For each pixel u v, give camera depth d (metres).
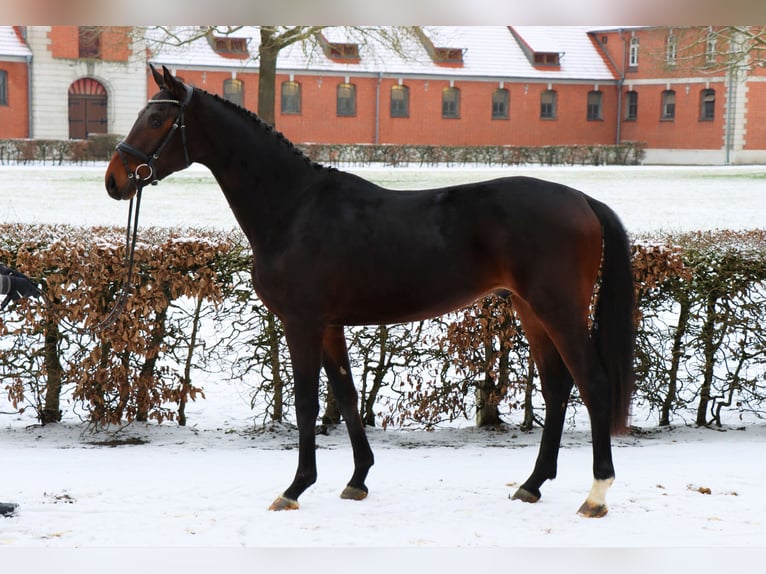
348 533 4.56
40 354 7.31
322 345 5.05
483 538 4.48
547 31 53.97
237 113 5.10
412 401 7.50
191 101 5.05
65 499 5.16
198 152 5.12
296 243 4.94
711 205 26.70
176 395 7.38
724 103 48.06
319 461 6.29
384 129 48.97
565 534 4.52
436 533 4.56
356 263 4.86
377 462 6.22
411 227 4.83
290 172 5.06
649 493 5.20
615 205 26.55
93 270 6.99
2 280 4.68
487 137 50.84
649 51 48.47
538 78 51.12
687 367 7.52
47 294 7.05
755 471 5.73
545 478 5.09
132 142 5.01
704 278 7.17
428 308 4.89
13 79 41.94
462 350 7.27
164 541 4.42
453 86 49.72
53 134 42.75
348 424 5.23
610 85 53.12
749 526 4.62
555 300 4.61
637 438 7.19
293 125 47.31
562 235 4.61
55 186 27.78
